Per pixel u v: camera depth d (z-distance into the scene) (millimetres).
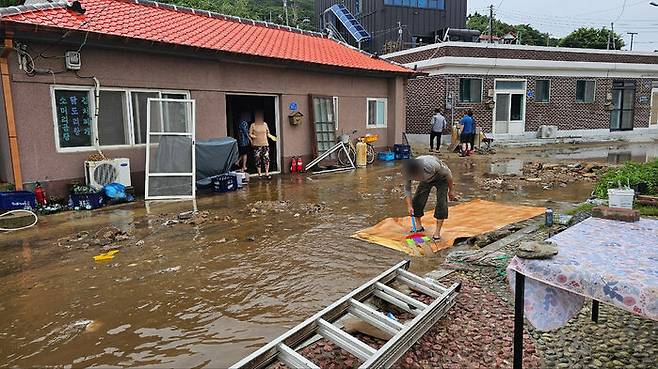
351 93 14820
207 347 3502
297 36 15961
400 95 16266
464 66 19969
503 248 5617
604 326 3668
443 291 3986
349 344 3059
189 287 4695
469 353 3305
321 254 5695
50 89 8422
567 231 3295
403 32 30906
